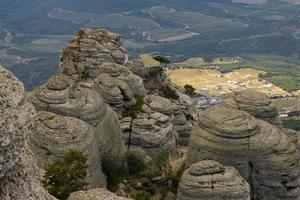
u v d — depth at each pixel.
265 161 58.34
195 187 52.53
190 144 61.62
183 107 91.75
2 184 17.91
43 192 19.88
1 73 17.91
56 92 62.69
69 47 91.69
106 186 57.41
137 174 63.00
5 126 16.72
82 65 89.50
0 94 17.19
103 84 74.50
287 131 73.06
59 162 49.09
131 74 83.38
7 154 16.64
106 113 65.06
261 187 58.69
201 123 61.31
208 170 53.56
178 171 61.72
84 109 61.91
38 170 20.66
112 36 96.56
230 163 58.28
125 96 75.00
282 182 58.50
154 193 59.12
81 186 46.91
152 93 92.06
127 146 71.12
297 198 59.06
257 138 58.91
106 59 90.94
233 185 52.66
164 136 72.12
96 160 56.22
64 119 56.69
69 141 54.06
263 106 70.25
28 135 17.84
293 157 59.38
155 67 95.31
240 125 59.16
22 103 17.95
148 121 72.06
